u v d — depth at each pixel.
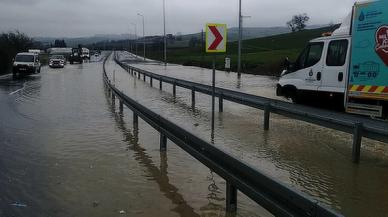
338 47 13.32
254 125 13.73
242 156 9.54
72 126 13.07
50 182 7.56
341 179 7.88
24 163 8.78
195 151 7.38
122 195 6.93
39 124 13.39
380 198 6.86
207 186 7.39
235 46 109.19
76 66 65.38
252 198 5.39
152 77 29.66
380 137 8.62
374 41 11.50
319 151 10.07
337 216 3.87
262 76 43.25
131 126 13.12
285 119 15.00
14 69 40.75
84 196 6.87
